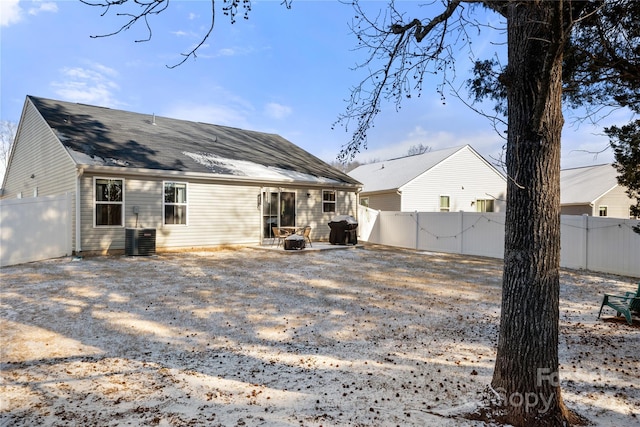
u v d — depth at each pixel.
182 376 4.25
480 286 8.96
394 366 4.52
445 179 22.02
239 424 3.14
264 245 14.95
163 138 15.57
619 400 3.61
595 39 5.67
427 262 12.62
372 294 8.07
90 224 11.49
